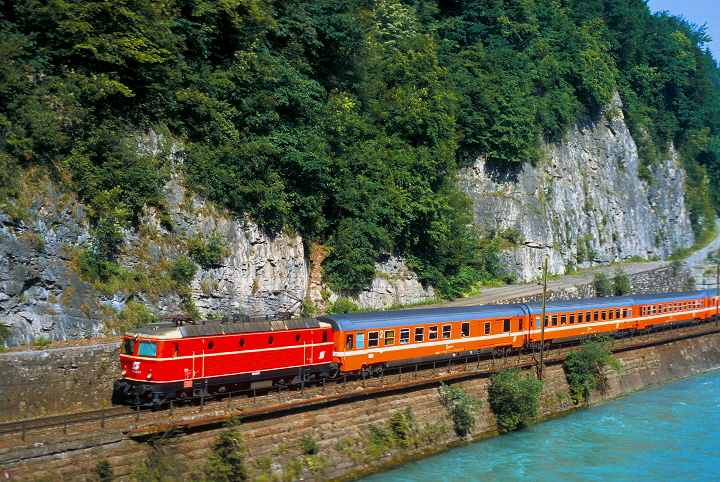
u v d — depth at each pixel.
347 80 54.84
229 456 25.97
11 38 32.16
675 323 61.31
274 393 31.02
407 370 39.22
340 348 33.78
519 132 69.25
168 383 26.92
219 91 41.16
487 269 66.94
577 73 83.50
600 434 39.44
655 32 107.56
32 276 29.78
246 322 30.53
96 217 33.38
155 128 38.28
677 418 43.28
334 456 30.09
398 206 51.94
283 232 43.31
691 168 111.44
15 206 29.69
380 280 51.34
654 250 96.94
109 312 32.56
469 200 62.84
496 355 44.09
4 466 21.33
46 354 27.64
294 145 44.31
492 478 31.44
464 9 76.69
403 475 31.00
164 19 38.25
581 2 96.81
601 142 89.62
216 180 39.66
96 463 23.38
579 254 81.44
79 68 35.47
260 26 44.09
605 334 51.50
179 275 36.50
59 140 32.44
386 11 66.00
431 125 58.25
